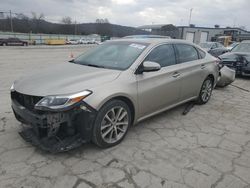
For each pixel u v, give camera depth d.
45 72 3.62
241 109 5.21
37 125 2.88
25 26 71.00
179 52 4.47
